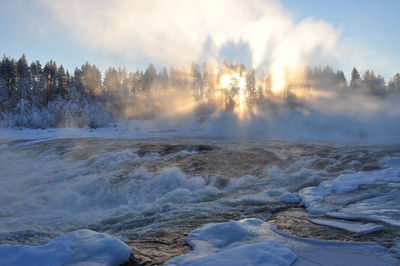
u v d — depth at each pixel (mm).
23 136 34125
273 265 3119
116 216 6695
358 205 5758
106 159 15648
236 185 9742
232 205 6641
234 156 15117
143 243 4188
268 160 14070
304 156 14430
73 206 9906
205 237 4180
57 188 11320
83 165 15273
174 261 3367
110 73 87188
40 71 83688
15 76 76062
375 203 5801
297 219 5164
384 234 4188
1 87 62531
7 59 75750
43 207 9719
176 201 7676
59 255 3205
